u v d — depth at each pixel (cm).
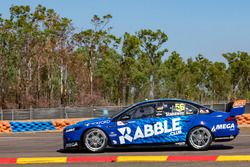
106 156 1140
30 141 1742
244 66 7656
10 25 5509
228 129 1208
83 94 5534
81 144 1219
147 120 1207
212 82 7506
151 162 1034
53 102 5394
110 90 6381
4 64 5350
